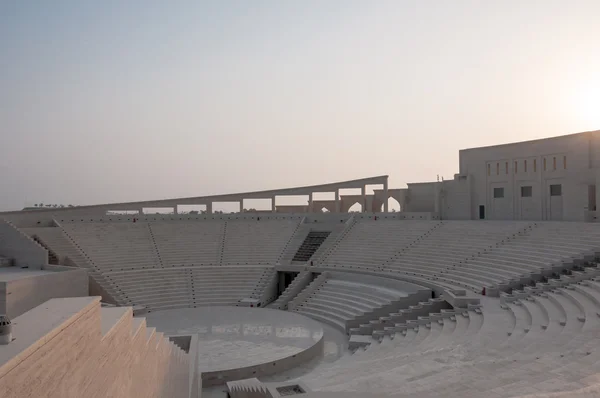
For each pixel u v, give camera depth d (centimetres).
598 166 3950
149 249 4959
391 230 4969
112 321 802
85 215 5247
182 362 1634
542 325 2064
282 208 6712
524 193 4688
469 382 1334
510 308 2553
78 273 3653
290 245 5222
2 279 3052
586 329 1764
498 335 2103
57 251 4447
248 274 4725
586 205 4028
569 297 2350
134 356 925
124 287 4225
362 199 5788
